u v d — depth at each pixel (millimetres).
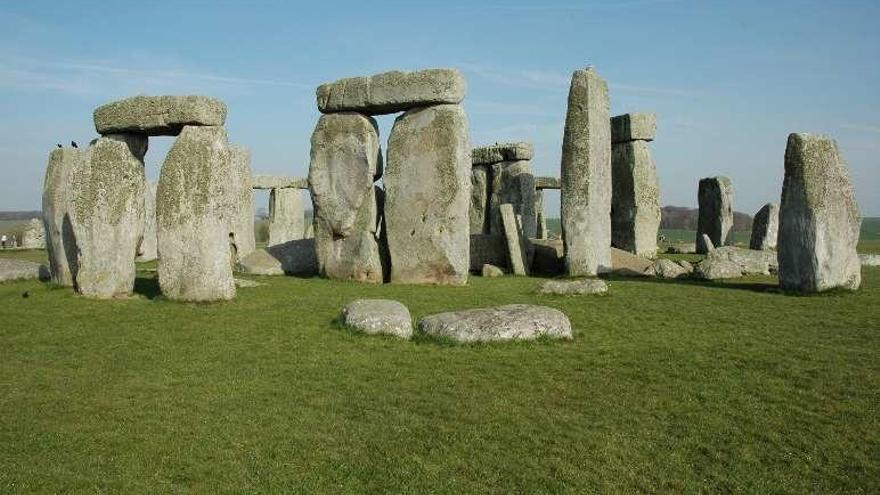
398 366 8594
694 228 90750
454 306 12922
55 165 16141
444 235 17250
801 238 14633
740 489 5488
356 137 18250
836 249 14492
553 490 5469
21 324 11172
